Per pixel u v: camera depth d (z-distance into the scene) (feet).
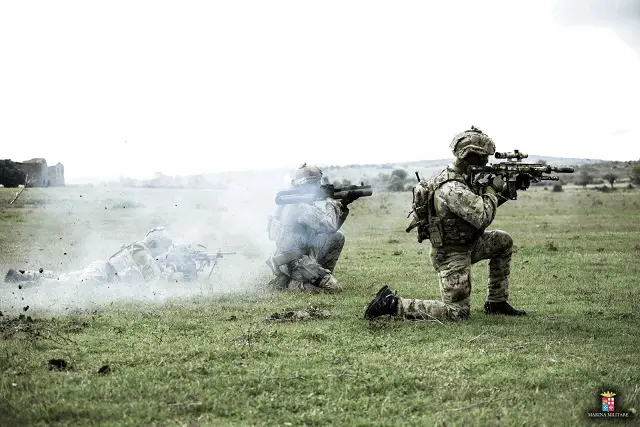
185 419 17.07
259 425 16.70
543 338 25.32
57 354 22.57
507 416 17.20
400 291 37.60
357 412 17.65
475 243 29.27
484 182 28.60
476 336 25.31
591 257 53.26
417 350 23.41
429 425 16.63
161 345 23.82
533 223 94.63
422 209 29.14
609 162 400.06
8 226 82.89
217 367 21.08
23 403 17.78
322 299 34.40
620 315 30.45
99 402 18.08
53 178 203.00
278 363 21.43
